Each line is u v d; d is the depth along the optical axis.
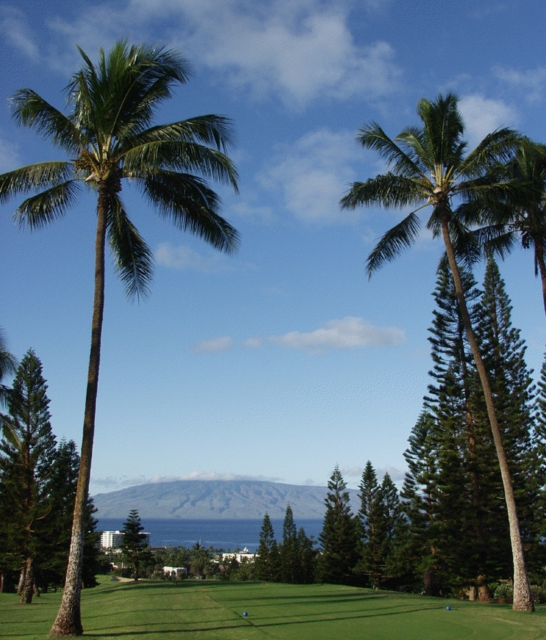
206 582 26.80
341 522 50.22
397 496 48.19
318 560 52.41
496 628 11.94
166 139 14.54
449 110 19.27
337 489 51.47
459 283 18.69
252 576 85.62
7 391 26.52
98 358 13.63
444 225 19.05
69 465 41.81
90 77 14.28
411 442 41.44
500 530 29.23
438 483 30.59
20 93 14.55
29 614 16.92
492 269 32.50
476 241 21.42
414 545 35.72
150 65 14.78
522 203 19.72
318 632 11.11
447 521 29.38
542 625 12.47
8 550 33.38
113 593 22.73
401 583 46.62
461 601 18.89
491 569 28.77
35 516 33.06
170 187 15.95
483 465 29.61
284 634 10.88
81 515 12.35
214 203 16.23
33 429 34.25
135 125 15.02
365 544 47.59
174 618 13.17
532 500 29.17
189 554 126.44
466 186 19.06
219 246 16.67
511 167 21.08
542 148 20.41
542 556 28.45
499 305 32.06
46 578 39.84
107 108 14.24
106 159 14.73
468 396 30.98
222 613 13.80
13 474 33.72
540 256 21.20
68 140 15.38
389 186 19.23
